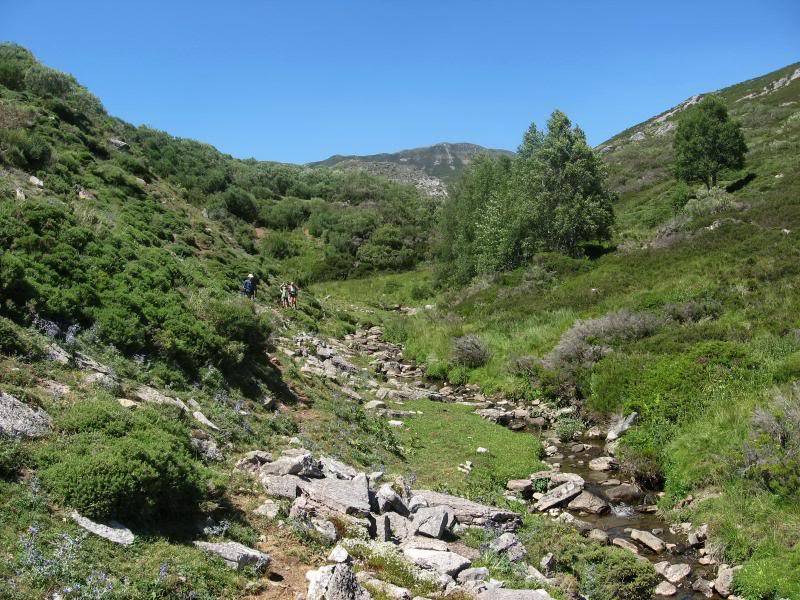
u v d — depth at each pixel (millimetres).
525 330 30062
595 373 22562
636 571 10055
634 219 56031
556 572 10422
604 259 38344
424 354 31984
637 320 24500
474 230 51531
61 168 28875
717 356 18844
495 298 38219
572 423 20578
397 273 63406
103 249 17250
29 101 38688
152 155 56125
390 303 52656
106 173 34781
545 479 15844
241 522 9141
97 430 8875
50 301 13172
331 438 15477
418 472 15281
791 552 10961
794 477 12367
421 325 37281
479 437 18797
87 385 10961
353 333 37094
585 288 33344
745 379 17531
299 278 50562
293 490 10344
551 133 45500
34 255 14469
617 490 15281
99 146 40688
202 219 43750
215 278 28828
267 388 17391
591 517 14008
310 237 69188
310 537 9125
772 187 46594
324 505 10258
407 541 10117
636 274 32750
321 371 22422
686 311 24547
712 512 12984
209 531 8445
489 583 8703
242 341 18109
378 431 17406
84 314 13805
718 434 15492
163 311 15797
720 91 121438
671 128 105062
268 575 7973
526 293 37188
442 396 24406
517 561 10438
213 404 13820
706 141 53656
